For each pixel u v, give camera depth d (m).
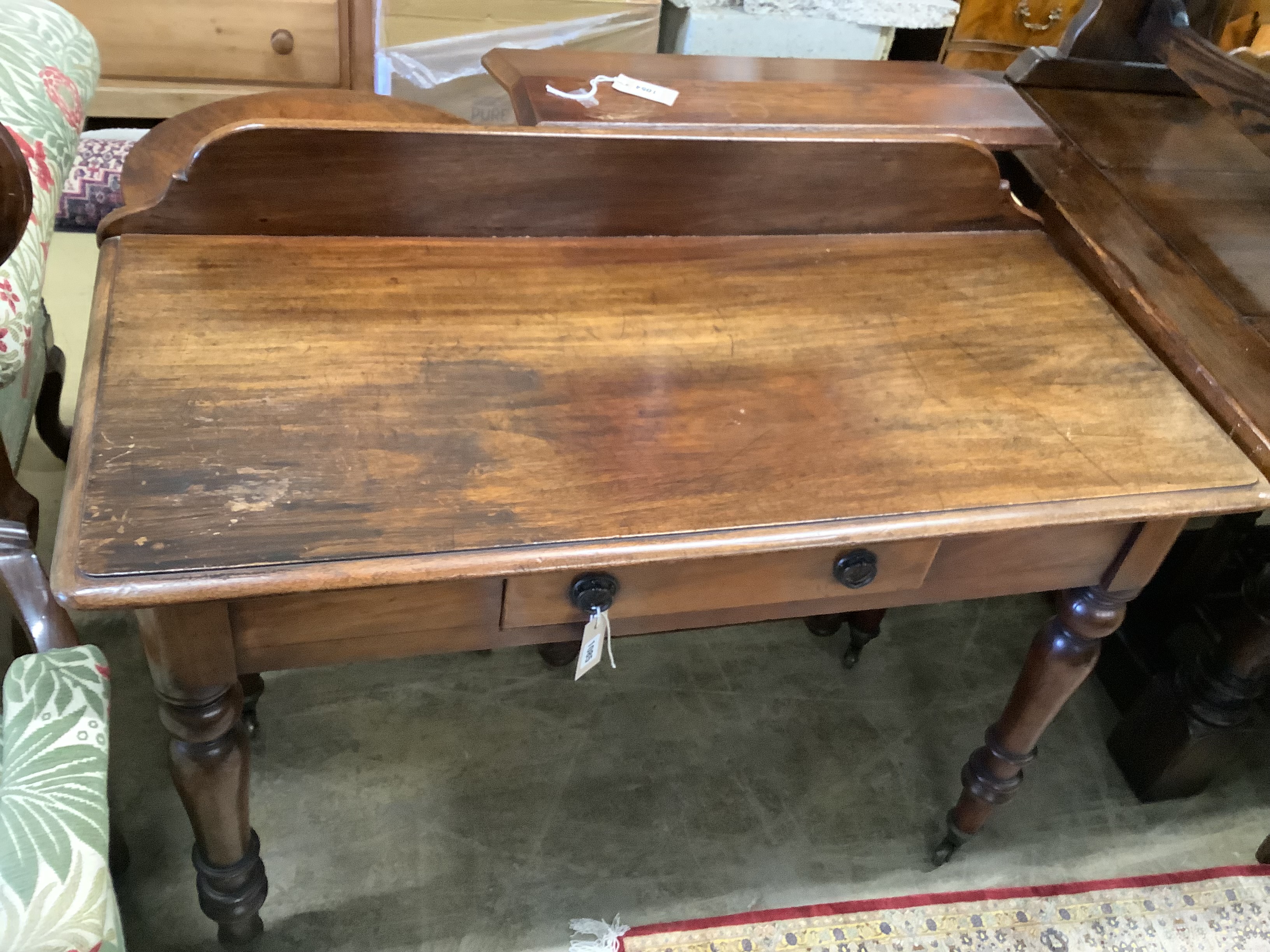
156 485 0.73
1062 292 1.11
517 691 1.47
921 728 1.50
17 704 0.74
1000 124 1.26
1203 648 1.41
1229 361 1.01
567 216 1.05
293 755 1.34
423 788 1.33
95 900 0.63
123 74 2.23
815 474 0.84
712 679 1.53
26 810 0.66
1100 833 1.40
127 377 0.80
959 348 1.01
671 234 1.10
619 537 0.75
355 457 0.78
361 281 0.95
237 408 0.80
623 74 1.26
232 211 0.96
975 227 1.19
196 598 0.67
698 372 0.93
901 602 0.96
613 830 1.32
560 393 0.87
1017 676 1.61
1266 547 1.38
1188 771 1.40
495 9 2.12
